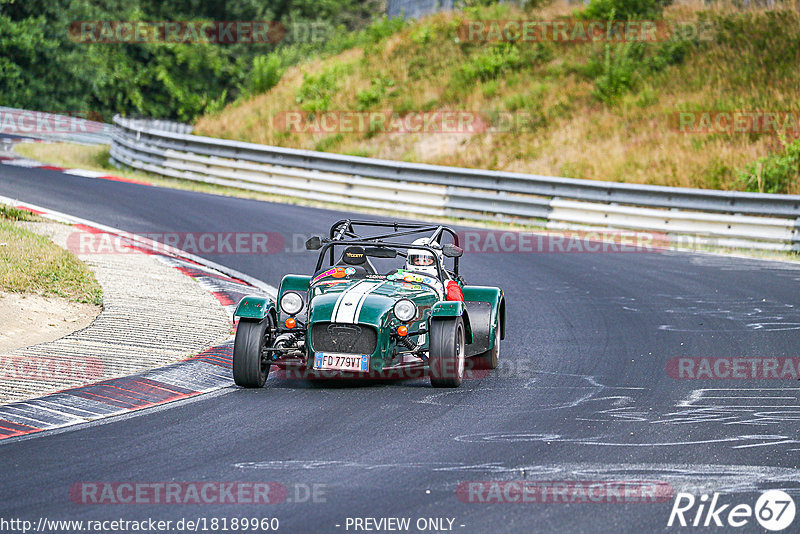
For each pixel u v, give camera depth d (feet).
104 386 101.81
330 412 94.32
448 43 431.02
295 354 107.55
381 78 409.28
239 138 390.83
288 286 120.67
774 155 289.33
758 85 339.16
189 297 156.15
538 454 80.33
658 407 99.14
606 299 171.12
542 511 65.98
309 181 302.25
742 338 138.51
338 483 71.61
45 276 151.53
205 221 239.09
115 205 249.34
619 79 359.46
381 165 293.64
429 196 286.25
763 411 97.81
